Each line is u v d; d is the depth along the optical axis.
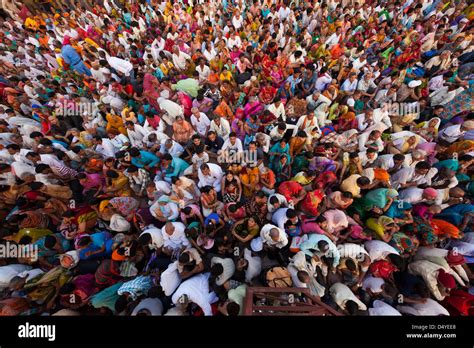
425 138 4.73
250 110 5.16
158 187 3.98
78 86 6.35
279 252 3.62
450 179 3.81
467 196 4.08
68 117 5.61
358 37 7.09
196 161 4.45
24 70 6.68
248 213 4.01
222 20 8.01
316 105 5.35
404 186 4.06
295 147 4.55
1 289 3.37
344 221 3.54
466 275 3.28
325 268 3.38
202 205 3.91
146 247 3.71
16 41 7.71
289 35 6.93
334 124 5.42
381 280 3.29
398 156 3.93
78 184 4.59
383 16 7.79
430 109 5.19
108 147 4.86
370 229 3.71
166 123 5.65
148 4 9.21
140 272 3.64
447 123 5.04
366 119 4.85
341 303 3.13
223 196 4.11
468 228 3.70
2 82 6.34
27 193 4.18
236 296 3.02
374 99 5.79
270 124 4.97
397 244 3.48
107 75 6.16
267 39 7.10
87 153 4.84
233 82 6.05
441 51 6.42
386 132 5.16
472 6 7.20
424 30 6.93
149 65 6.26
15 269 3.51
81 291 3.25
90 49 6.70
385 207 3.66
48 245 3.57
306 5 8.58
